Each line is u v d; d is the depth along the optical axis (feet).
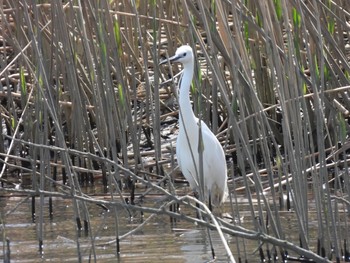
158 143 44.73
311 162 33.63
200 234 35.47
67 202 42.86
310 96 43.01
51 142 49.32
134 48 52.95
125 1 50.29
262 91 48.98
